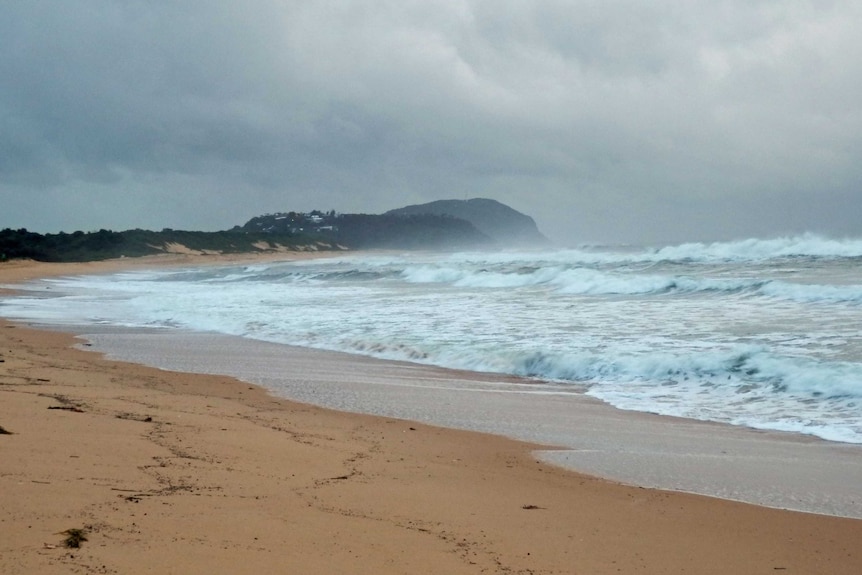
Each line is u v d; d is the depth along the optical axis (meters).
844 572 5.02
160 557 4.25
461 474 7.26
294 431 8.73
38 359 14.27
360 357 15.84
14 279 49.28
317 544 4.77
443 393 12.15
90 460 6.23
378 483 6.57
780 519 6.19
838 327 15.46
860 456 8.33
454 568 4.59
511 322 19.14
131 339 18.80
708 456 8.38
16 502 4.94
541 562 4.87
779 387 11.53
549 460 8.16
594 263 37.38
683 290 23.80
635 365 13.17
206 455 6.89
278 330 19.78
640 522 5.96
